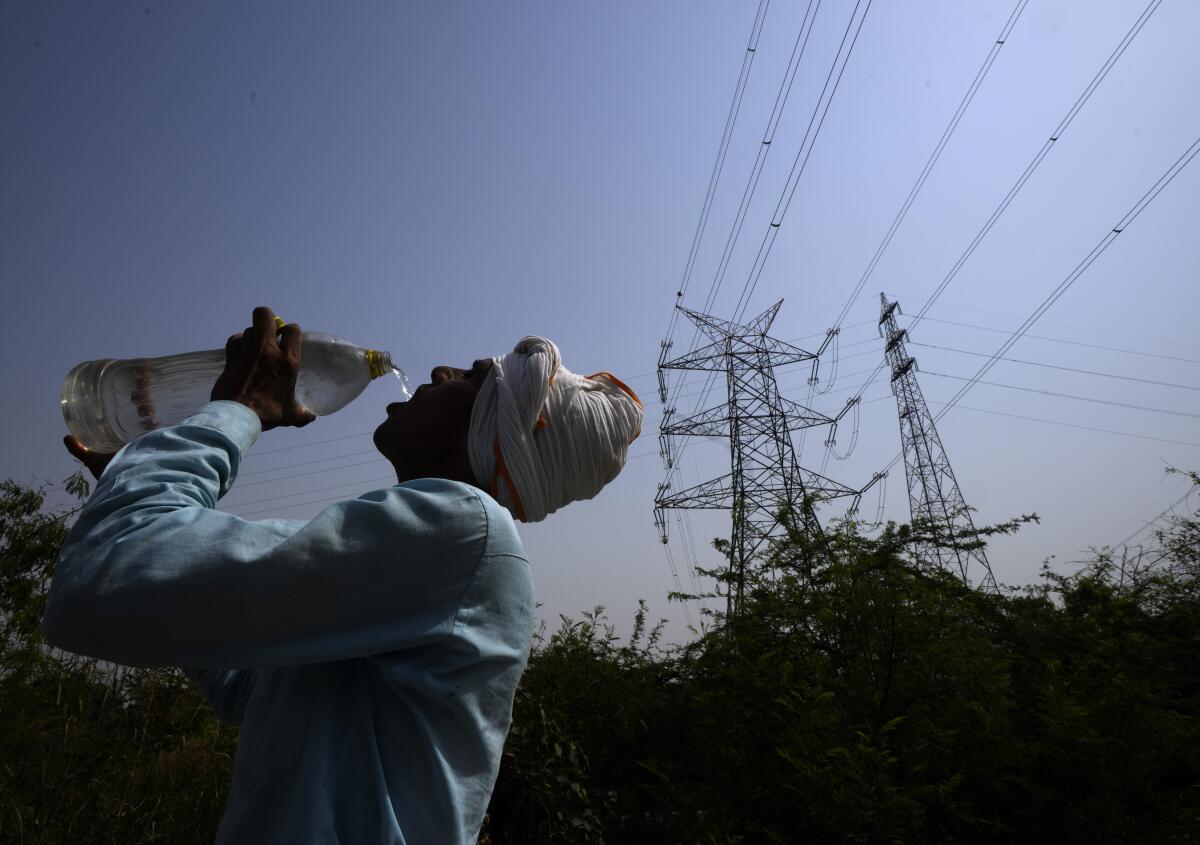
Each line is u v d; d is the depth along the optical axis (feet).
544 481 3.08
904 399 84.28
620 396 3.45
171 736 12.59
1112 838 12.48
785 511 17.43
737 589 17.24
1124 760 13.25
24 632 13.62
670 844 13.11
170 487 2.37
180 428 2.56
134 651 2.14
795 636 15.21
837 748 11.75
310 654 2.25
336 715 2.40
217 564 2.11
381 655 2.39
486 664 2.46
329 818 2.22
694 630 17.10
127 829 10.96
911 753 13.06
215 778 12.19
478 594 2.48
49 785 10.93
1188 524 24.54
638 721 15.88
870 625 14.74
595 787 14.93
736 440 57.36
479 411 3.10
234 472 2.63
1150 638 19.03
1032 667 16.98
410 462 3.20
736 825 12.43
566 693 16.85
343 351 4.22
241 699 3.20
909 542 16.96
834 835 11.29
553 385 3.18
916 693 13.88
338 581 2.24
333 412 4.30
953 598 17.42
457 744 2.41
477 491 2.62
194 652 2.16
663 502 59.31
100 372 3.78
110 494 2.33
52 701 12.18
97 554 2.18
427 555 2.38
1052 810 12.62
